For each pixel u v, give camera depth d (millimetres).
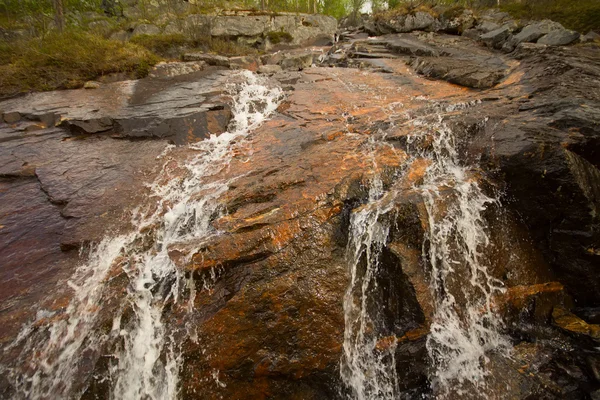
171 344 3600
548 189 4520
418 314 4020
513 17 15391
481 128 5660
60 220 4863
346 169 5102
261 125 7637
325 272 4047
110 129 7492
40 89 9695
